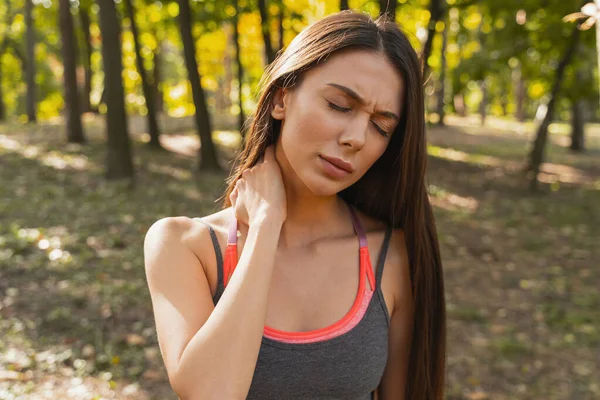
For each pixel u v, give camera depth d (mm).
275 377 1147
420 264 1368
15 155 11297
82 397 3650
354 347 1204
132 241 6598
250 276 1109
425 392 1402
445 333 1434
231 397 1045
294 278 1242
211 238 1235
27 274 5438
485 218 9047
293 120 1165
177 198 8664
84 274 5496
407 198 1345
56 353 4125
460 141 18109
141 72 13156
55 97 31156
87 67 20219
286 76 1182
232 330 1067
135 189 8992
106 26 9312
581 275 6742
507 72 25094
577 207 10094
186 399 1070
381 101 1151
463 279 6395
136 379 3918
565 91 11992
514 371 4430
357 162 1168
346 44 1140
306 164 1157
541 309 5645
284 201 1205
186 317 1147
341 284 1262
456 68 12000
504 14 11125
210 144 10977
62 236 6555
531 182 11219
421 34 12344
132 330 4559
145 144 13711
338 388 1184
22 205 7738
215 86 25609
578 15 1626
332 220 1334
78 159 11227
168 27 13562
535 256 7352
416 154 1281
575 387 4262
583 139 18297
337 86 1128
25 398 3562
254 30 15633
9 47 25484
